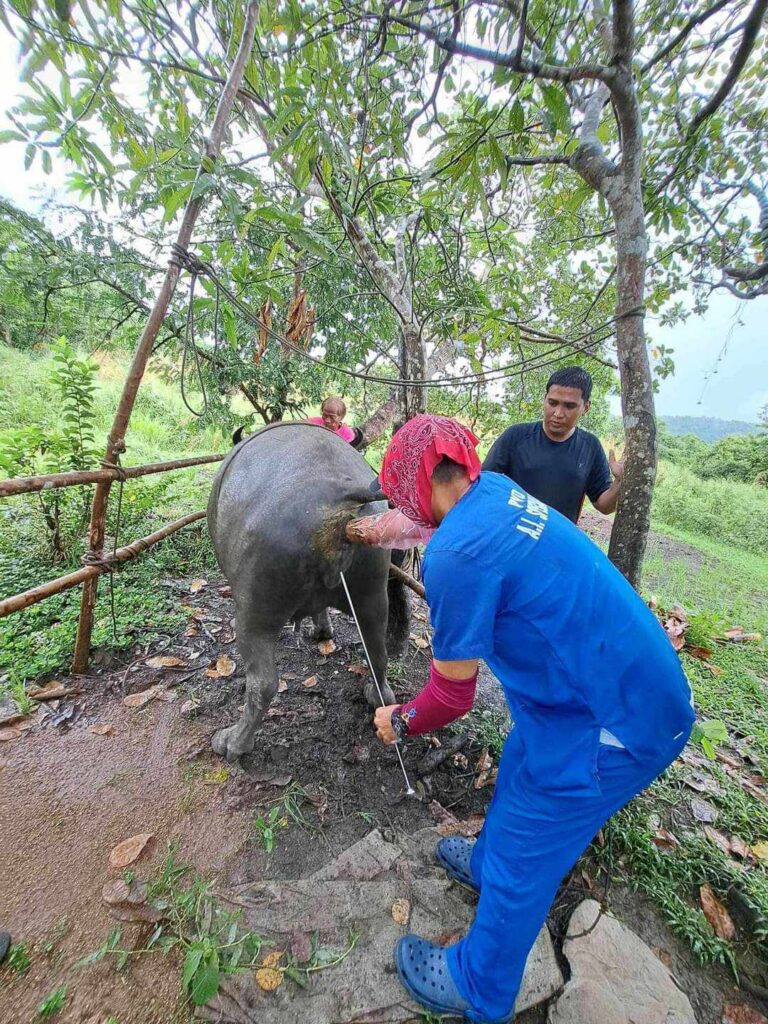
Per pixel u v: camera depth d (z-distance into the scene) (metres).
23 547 3.47
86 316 4.20
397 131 2.21
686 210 3.11
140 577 3.34
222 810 1.86
